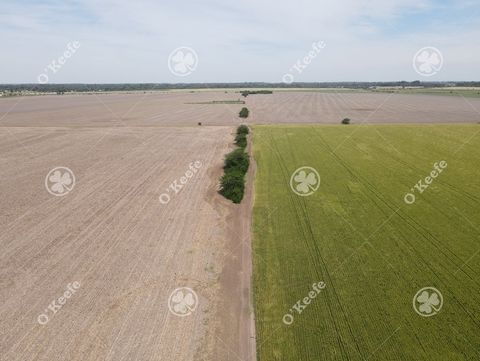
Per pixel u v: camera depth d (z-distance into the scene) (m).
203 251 24.19
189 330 17.05
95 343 16.25
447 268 22.08
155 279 21.11
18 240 25.83
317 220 28.91
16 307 18.77
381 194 34.62
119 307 18.69
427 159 47.12
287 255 23.66
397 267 22.22
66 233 26.89
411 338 16.42
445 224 28.05
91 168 44.03
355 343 16.14
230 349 15.92
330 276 21.28
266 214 30.14
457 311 18.23
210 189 36.31
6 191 35.88
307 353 15.62
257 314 18.14
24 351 15.83
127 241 25.62
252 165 45.09
